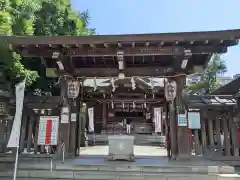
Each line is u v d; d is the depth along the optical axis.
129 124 25.70
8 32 8.93
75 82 10.05
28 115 10.17
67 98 9.95
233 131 9.97
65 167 8.16
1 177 8.00
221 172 7.84
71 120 10.03
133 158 9.26
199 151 10.25
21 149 9.82
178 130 9.37
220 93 15.95
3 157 9.31
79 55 9.21
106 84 12.74
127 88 12.43
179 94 9.59
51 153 9.85
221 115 10.23
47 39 8.37
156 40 8.20
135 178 7.62
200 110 10.10
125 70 9.87
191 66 9.87
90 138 21.41
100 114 26.19
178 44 8.77
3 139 9.86
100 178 7.73
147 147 17.59
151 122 25.78
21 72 10.55
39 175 7.96
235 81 13.85
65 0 15.79
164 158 10.33
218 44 8.71
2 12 8.95
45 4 14.48
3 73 10.36
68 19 15.41
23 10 10.87
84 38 8.30
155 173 7.80
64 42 8.38
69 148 9.82
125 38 8.19
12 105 9.87
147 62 10.41
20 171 8.02
